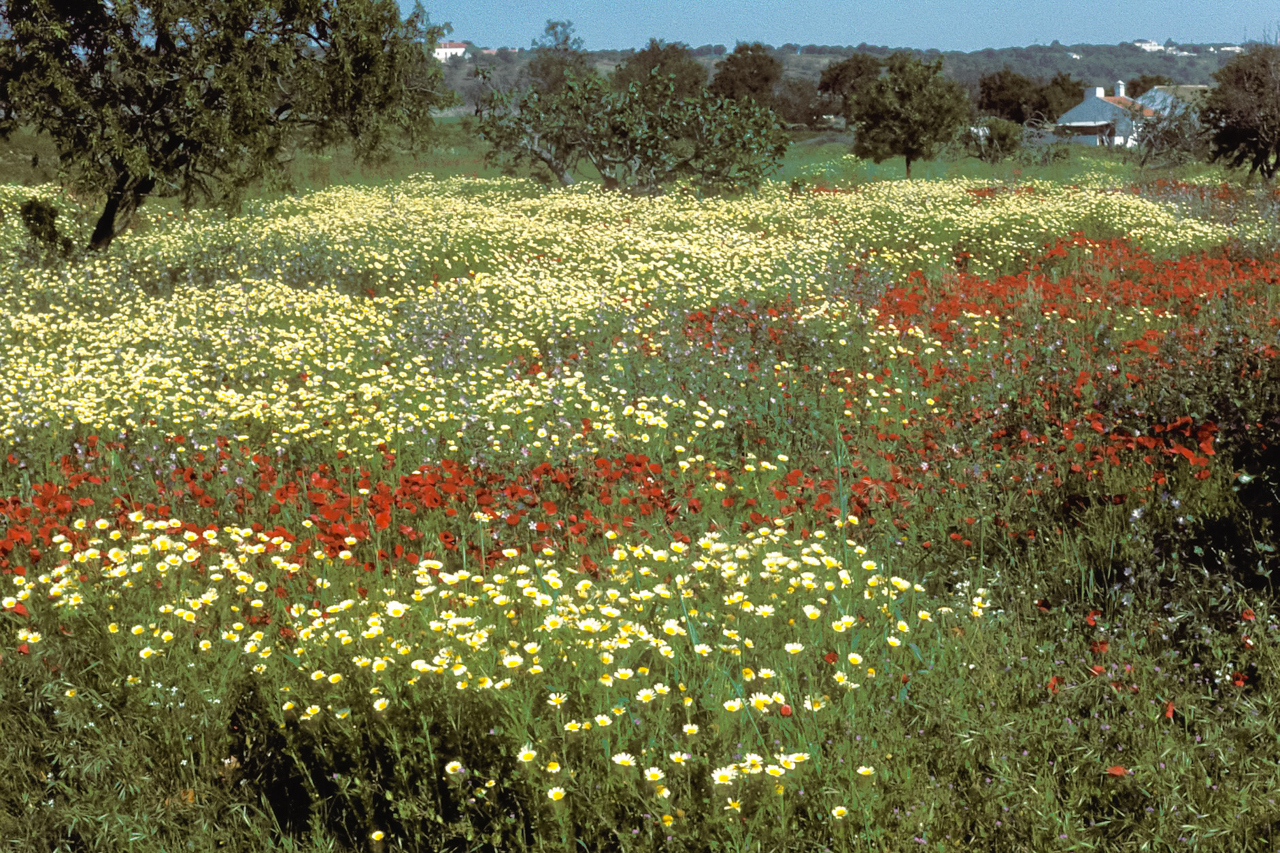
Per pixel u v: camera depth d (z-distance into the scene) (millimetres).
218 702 3721
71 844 3252
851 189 27406
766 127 29297
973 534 5332
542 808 3074
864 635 4098
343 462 6746
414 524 5566
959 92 36688
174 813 3324
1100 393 7246
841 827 2959
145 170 15328
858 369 8805
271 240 15664
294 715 3611
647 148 29375
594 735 3311
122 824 3232
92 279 13445
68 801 3379
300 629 4078
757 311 10789
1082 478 5770
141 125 15664
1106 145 50500
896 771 3244
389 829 3232
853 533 5418
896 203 20953
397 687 3604
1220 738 3332
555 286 12422
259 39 15477
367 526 5289
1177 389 6984
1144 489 5477
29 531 4996
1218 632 3990
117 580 4516
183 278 13852
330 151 34219
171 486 6145
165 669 3842
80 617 4141
